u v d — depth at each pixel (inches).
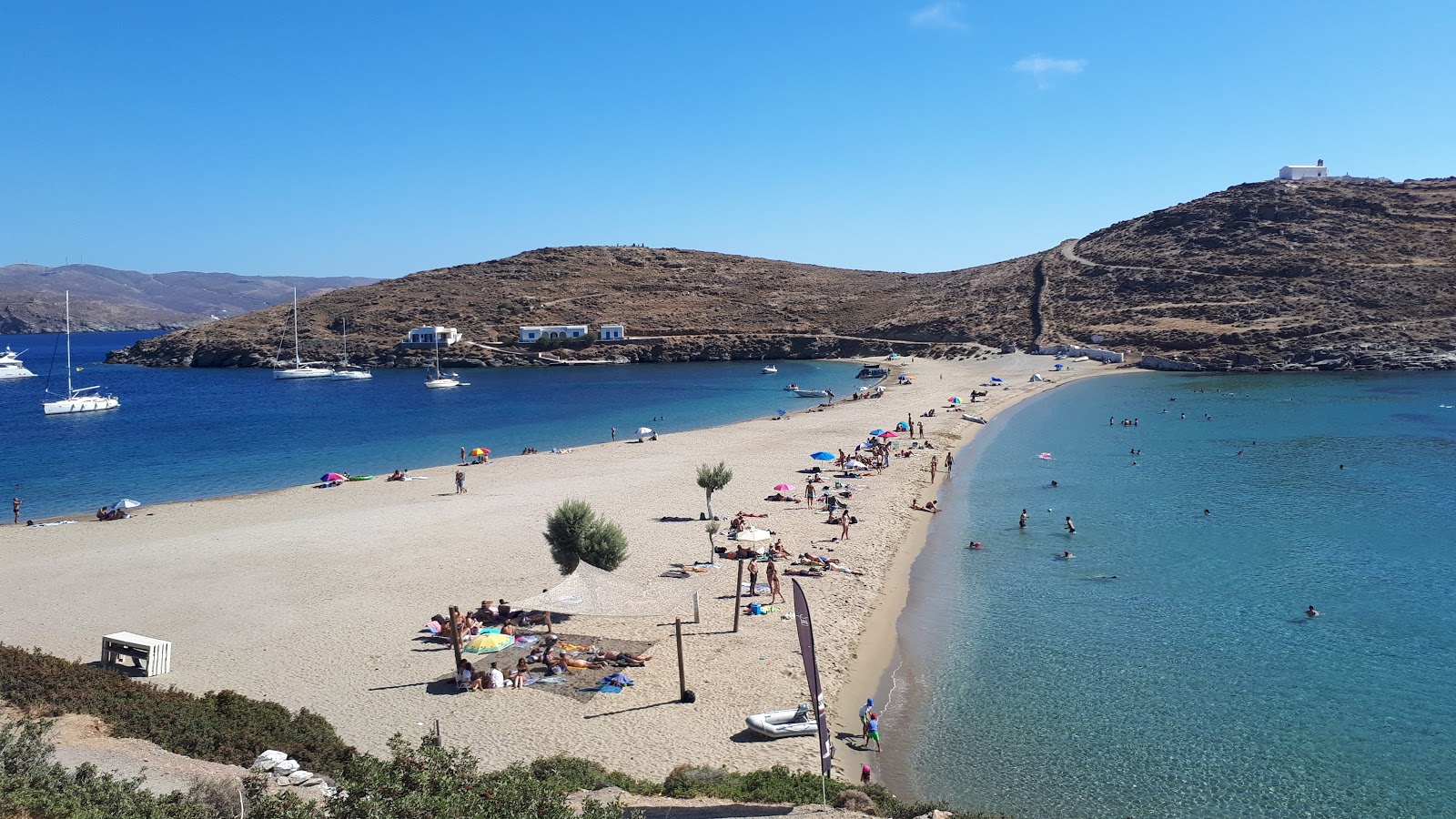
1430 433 2834.6
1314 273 6122.1
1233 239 6914.4
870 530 1775.3
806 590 1398.9
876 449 2578.7
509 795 560.4
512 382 5920.3
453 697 1011.3
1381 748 896.9
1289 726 946.1
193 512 2044.8
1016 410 3720.5
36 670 868.0
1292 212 6993.1
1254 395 3961.6
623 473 2452.0
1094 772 861.8
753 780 789.9
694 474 2409.0
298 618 1282.0
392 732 924.6
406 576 1481.3
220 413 4343.0
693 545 1649.9
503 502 2080.5
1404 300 5546.3
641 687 1037.2
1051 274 7519.7
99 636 1218.0
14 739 652.7
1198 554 1568.7
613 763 859.4
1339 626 1221.1
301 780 719.7
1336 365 4985.2
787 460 2610.7
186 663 1114.7
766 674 1074.1
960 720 971.3
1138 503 1971.0
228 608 1332.4
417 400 4849.9
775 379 5890.8
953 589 1418.6
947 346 6688.0
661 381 5836.6
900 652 1160.8
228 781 627.2
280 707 906.7
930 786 838.5
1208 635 1200.2
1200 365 5187.0
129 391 5595.5
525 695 1015.0
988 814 740.0
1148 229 7736.2
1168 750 901.2
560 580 1443.2
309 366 6978.4
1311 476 2210.9
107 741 737.0
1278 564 1498.5
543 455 2851.9
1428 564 1480.1
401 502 2108.8
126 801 561.0
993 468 2456.9
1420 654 1122.0
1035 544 1668.3
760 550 1598.2
